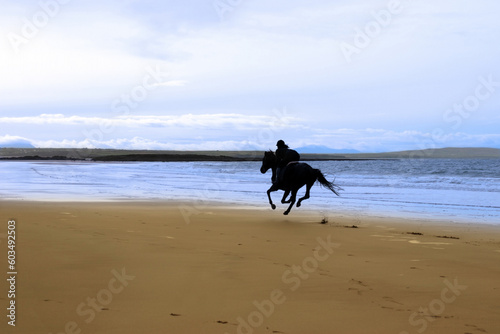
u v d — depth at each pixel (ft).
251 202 69.72
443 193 89.97
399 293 20.24
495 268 25.68
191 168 258.57
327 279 22.48
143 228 38.93
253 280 21.90
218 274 22.85
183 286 20.51
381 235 38.47
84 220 43.04
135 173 181.57
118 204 62.39
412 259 28.17
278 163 49.29
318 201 73.41
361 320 16.56
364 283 21.89
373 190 97.76
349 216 53.26
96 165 308.81
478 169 223.92
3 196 73.61
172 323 15.79
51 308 17.02
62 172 180.55
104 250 28.02
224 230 39.55
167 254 27.45
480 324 16.35
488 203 69.51
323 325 15.98
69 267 23.32
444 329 15.81
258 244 32.50
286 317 16.74
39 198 70.28
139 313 16.78
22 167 240.32
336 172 215.72
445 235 39.42
